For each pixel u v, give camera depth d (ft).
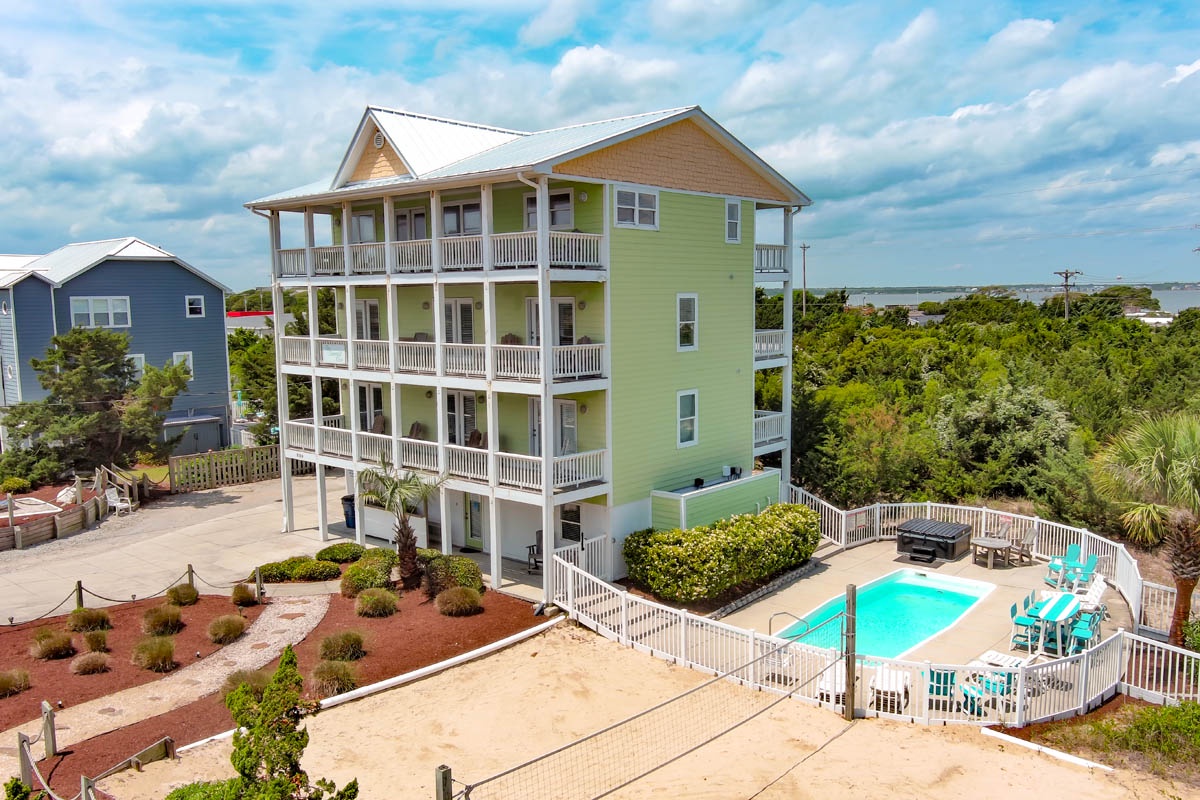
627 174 67.26
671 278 72.49
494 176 61.52
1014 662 50.52
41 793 35.19
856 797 38.04
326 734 44.19
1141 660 50.93
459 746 42.96
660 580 63.00
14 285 111.86
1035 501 86.33
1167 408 109.40
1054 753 41.96
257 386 123.34
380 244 74.84
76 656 54.39
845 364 158.40
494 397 66.80
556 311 71.46
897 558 76.69
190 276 128.47
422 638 57.31
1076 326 198.70
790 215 85.92
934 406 111.34
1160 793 38.29
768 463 95.40
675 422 74.28
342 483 110.22
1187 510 52.85
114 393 107.04
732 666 51.57
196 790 33.17
